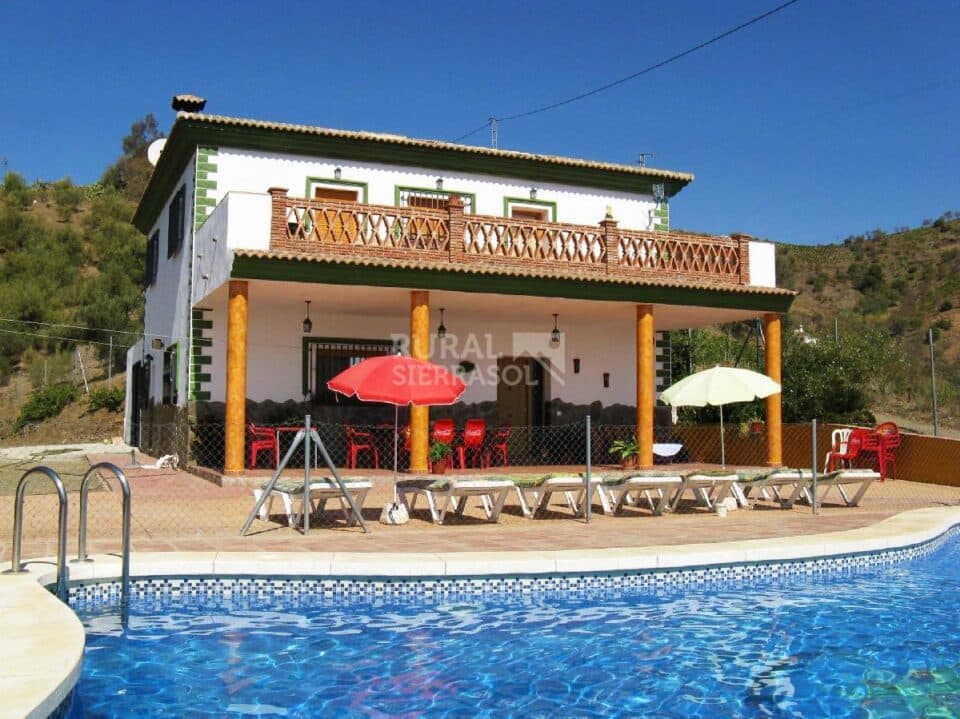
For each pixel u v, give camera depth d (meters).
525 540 9.57
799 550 8.93
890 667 5.93
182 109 18.81
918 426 26.77
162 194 22.42
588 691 5.43
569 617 7.23
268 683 5.50
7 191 55.00
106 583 7.40
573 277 16.70
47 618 5.37
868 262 73.44
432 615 7.24
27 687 4.05
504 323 20.70
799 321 54.31
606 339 21.78
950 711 5.11
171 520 10.77
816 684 5.59
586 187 21.55
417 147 19.47
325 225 15.95
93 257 48.31
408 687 5.46
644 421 17.59
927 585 8.54
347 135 18.73
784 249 79.25
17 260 45.03
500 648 6.32
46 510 11.48
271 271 14.65
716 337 31.33
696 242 18.58
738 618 7.23
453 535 9.98
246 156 18.31
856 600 7.90
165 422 20.27
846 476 13.06
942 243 73.88
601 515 12.20
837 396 23.19
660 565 8.30
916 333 56.34
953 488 16.48
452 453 17.06
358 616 7.17
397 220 16.20
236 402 14.59
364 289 15.82
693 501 13.96
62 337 39.81
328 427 17.91
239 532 9.80
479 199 20.39
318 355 18.78
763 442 20.23
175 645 6.31
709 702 5.24
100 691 5.32
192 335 17.70
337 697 5.27
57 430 31.45
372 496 13.81
